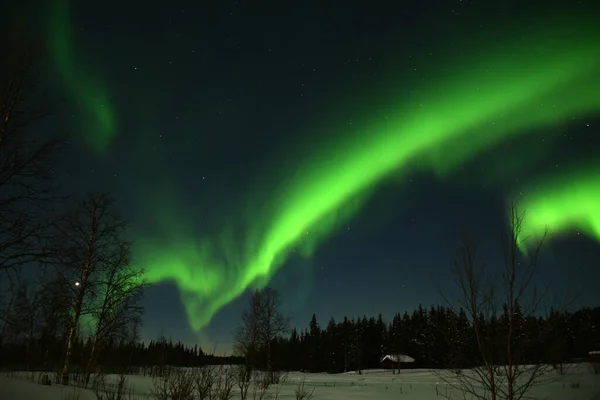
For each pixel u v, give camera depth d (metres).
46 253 11.10
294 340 75.31
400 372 51.94
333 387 26.91
